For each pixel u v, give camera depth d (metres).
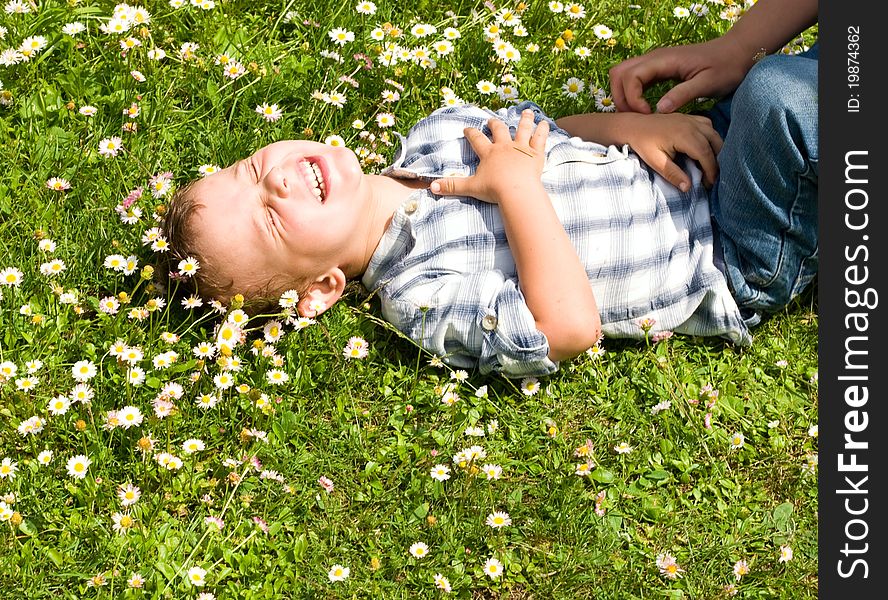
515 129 3.53
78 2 3.87
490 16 4.02
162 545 2.79
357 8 3.88
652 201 3.33
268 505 2.91
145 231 3.36
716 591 2.84
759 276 3.27
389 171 3.45
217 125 3.67
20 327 3.16
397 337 3.30
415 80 3.85
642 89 3.65
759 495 3.05
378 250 3.30
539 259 3.11
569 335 3.09
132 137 3.59
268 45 3.90
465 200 3.29
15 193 3.45
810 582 2.88
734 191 3.20
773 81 3.04
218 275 3.19
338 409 3.11
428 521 2.86
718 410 3.19
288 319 3.18
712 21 4.16
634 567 2.87
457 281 3.20
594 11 4.16
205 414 3.03
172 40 3.82
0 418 2.94
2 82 3.63
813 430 3.15
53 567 2.75
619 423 3.15
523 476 3.04
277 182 3.12
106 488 2.87
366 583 2.80
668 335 3.32
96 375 3.09
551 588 2.83
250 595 2.75
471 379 3.24
